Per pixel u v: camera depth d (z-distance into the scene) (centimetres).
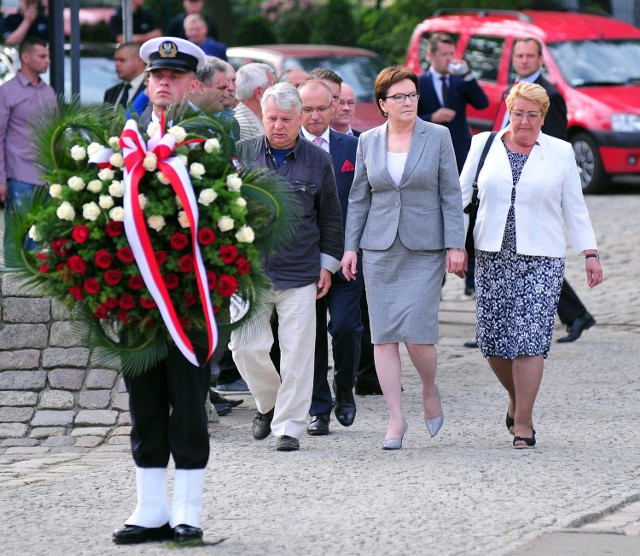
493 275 1044
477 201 1048
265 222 800
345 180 1157
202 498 845
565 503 872
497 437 1083
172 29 2312
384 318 1040
